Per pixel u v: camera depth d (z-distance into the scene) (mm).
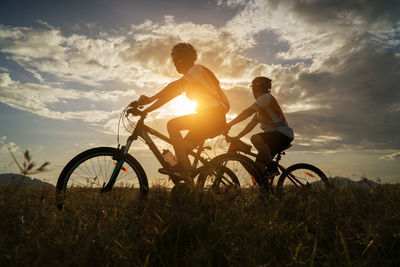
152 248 1542
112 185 2988
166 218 1773
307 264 1523
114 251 1545
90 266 1467
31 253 1416
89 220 2029
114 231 1555
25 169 968
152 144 3193
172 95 3018
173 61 3324
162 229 1688
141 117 3102
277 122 4117
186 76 3029
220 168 3410
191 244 1603
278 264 1522
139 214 1977
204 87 3090
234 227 1789
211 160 3406
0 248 1486
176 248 1571
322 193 2467
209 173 3285
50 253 1150
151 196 2094
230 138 3627
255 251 1539
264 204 2383
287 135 4156
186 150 3236
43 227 1881
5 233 1584
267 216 2002
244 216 1959
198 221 1773
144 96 3033
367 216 1854
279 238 1758
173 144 3143
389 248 1639
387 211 1834
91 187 2934
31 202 2107
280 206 2244
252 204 2297
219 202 2230
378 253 1555
